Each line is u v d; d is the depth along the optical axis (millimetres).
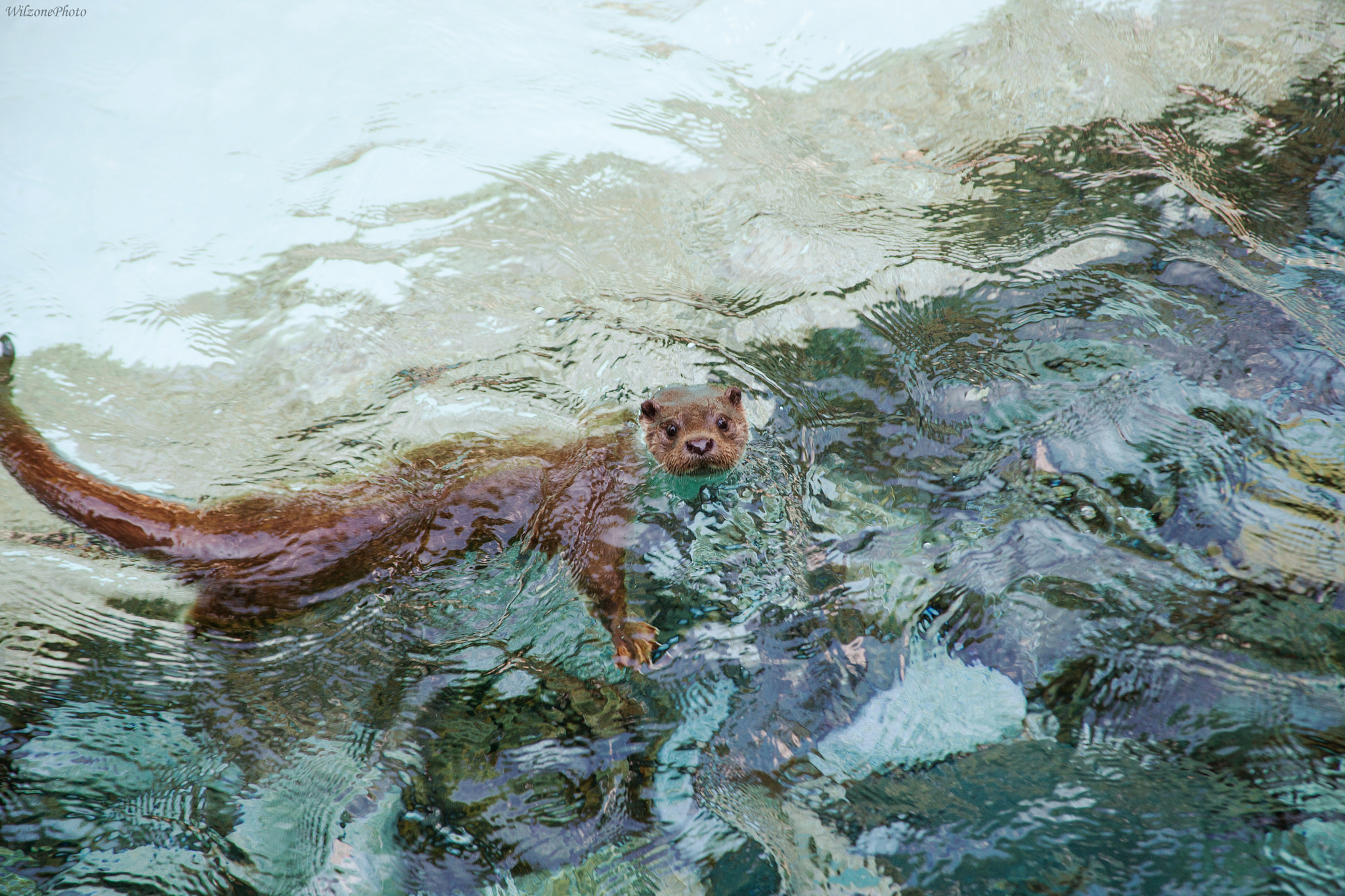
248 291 5633
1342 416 3771
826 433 4441
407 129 6695
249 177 6312
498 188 6297
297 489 4262
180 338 5301
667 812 2902
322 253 5863
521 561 3924
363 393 4992
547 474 4320
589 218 6133
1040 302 4816
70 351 5203
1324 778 2607
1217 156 5766
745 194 6156
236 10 7371
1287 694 2867
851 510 3971
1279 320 4340
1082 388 4223
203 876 2789
